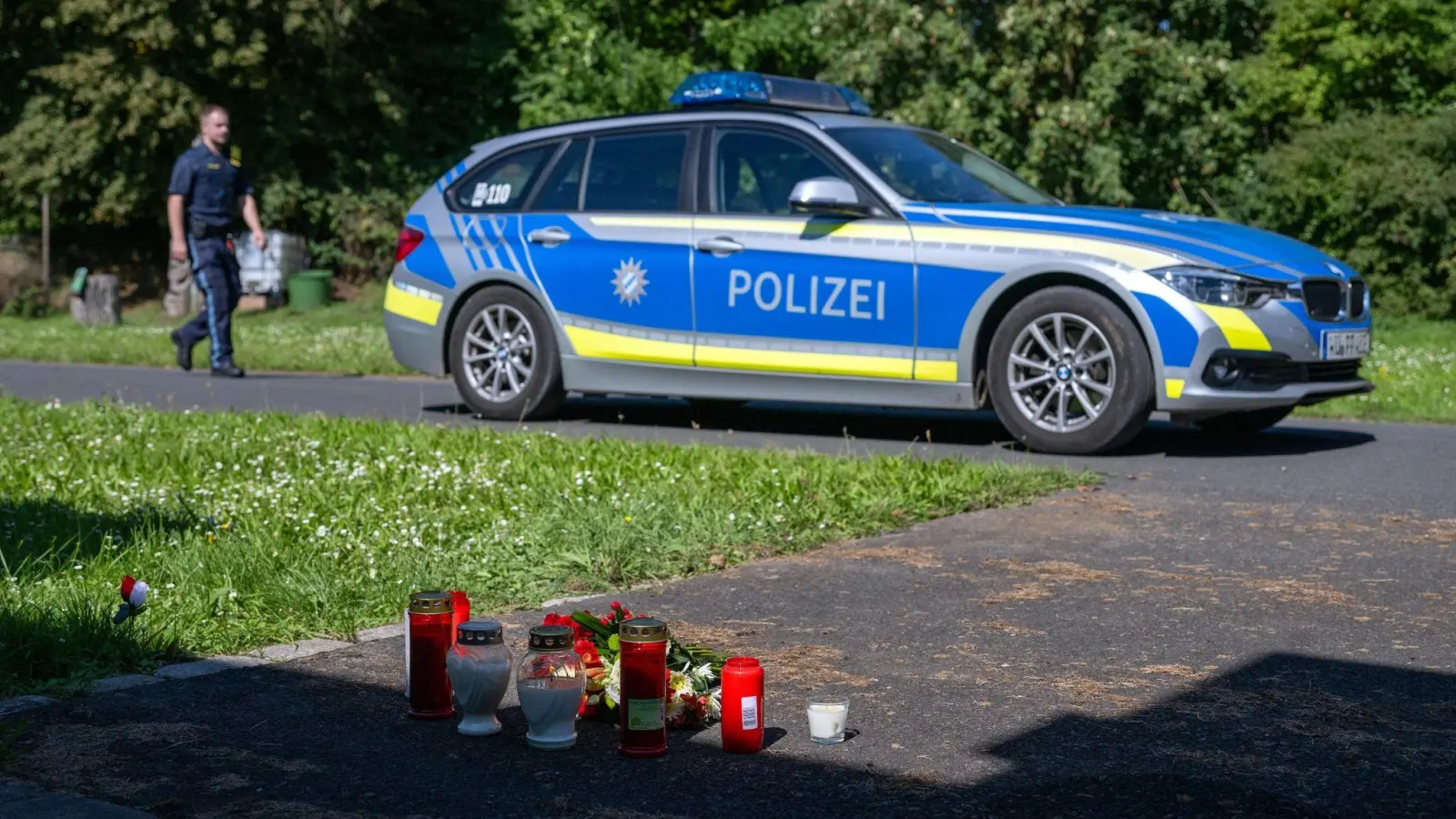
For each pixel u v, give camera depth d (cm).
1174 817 272
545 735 310
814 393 835
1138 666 376
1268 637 405
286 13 2378
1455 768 299
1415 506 616
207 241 1270
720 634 410
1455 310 1959
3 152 2398
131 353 1503
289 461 704
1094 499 633
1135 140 2020
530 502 588
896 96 1991
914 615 431
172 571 450
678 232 876
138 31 2281
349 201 2522
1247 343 743
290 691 353
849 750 311
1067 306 768
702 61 2694
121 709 337
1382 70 2188
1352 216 1992
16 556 471
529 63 2630
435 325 978
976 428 919
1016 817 273
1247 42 2322
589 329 912
